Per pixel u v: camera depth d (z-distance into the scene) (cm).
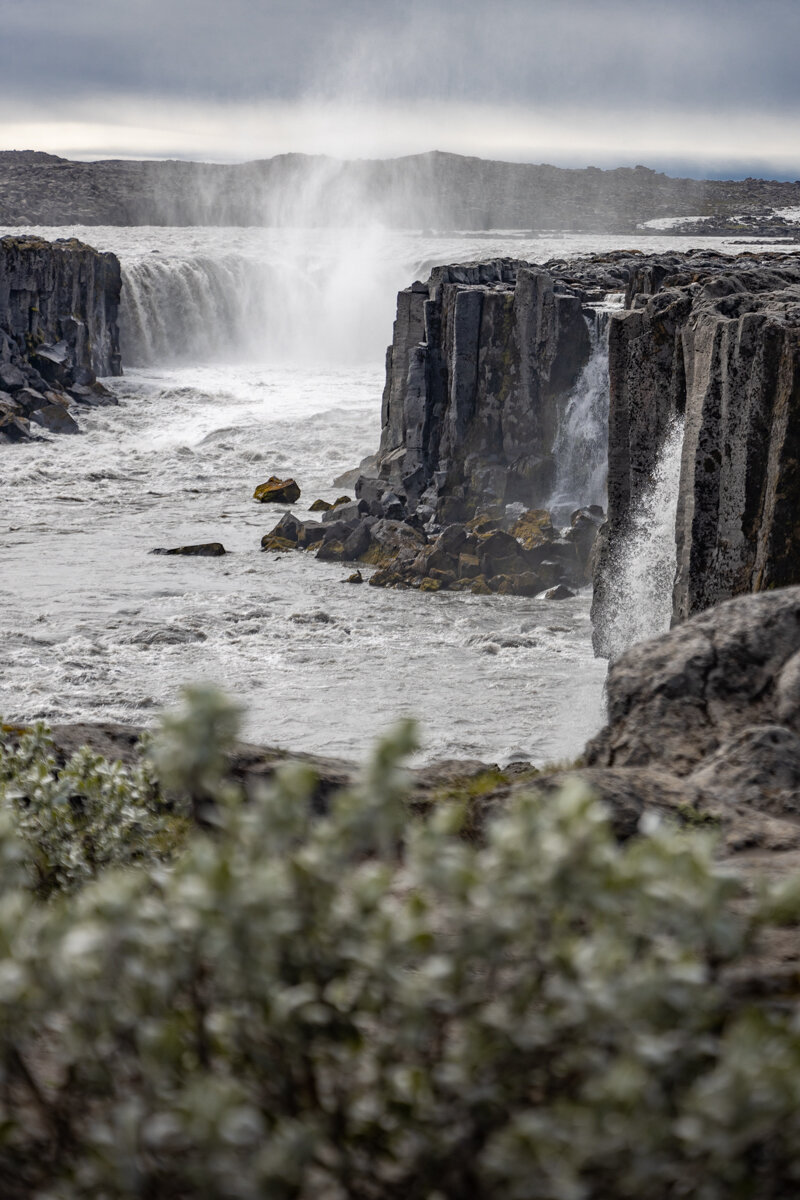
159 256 16188
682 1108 329
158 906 362
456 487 7756
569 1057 352
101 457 10031
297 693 4425
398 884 673
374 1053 367
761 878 384
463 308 7669
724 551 3588
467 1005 363
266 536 7125
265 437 10706
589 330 7425
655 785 936
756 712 1198
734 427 3534
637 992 333
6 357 11769
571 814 359
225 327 16162
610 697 1262
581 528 6431
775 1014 480
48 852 895
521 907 360
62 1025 360
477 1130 352
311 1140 322
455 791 1280
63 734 1492
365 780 377
